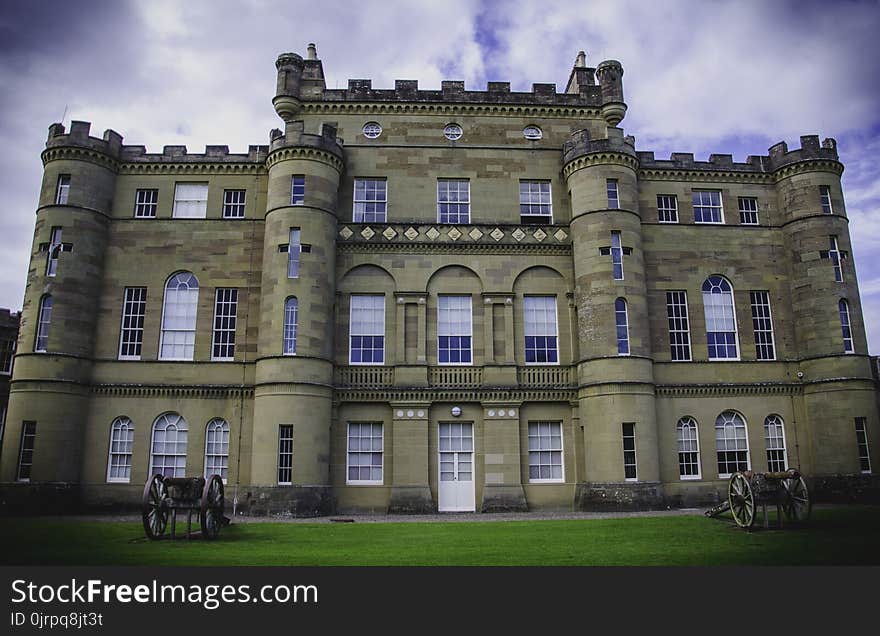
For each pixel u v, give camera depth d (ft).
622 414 103.24
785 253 119.75
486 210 116.37
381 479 105.60
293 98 116.67
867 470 108.37
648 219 118.42
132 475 104.83
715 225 119.14
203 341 109.81
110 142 114.01
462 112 119.55
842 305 114.01
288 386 101.04
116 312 110.42
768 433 113.29
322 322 105.29
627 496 100.42
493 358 109.70
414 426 106.22
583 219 111.04
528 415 109.19
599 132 120.67
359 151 116.78
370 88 118.73
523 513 101.55
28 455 101.86
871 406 110.22
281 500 97.35
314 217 107.34
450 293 112.47
